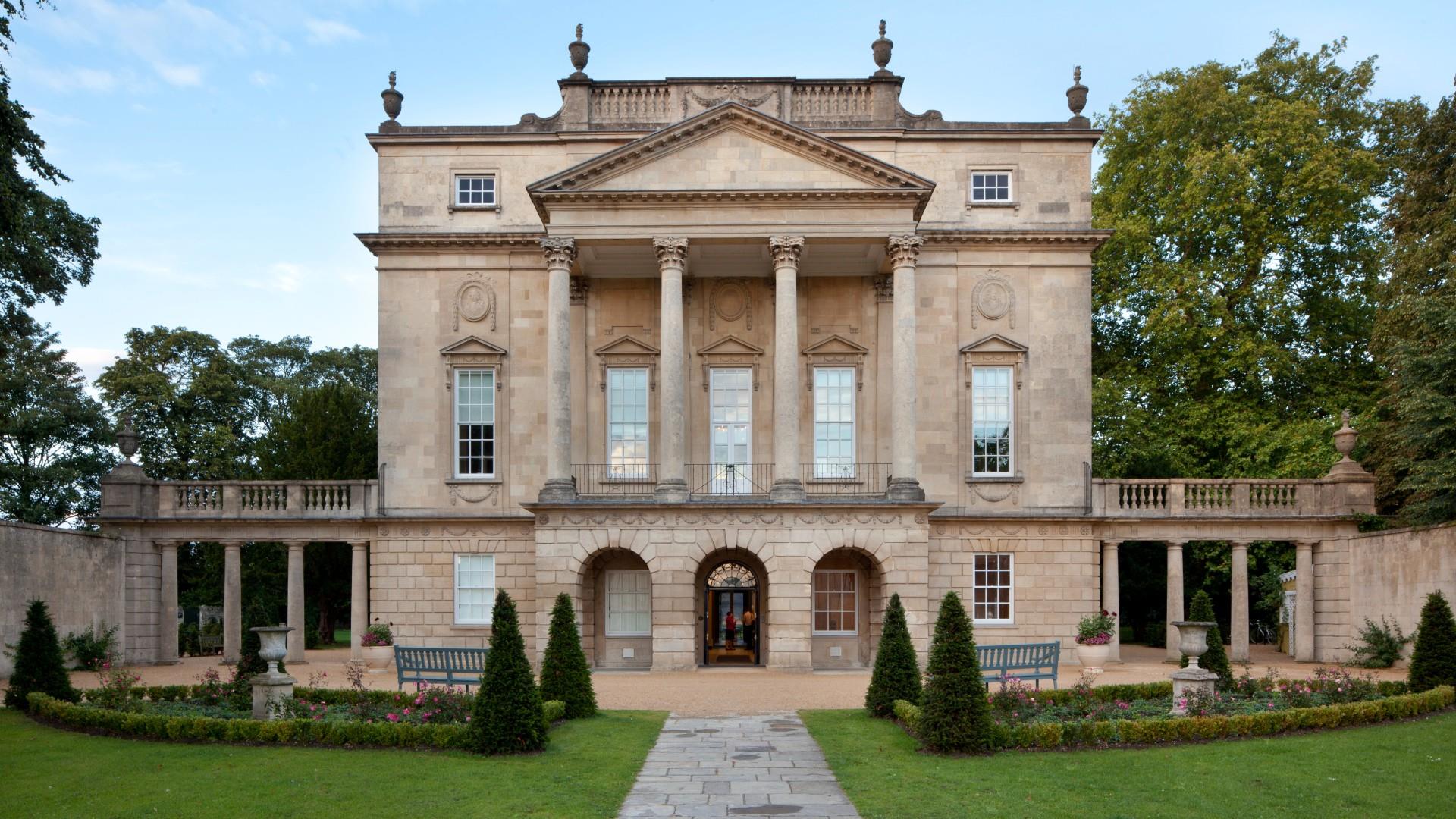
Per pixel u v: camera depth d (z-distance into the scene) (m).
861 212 37.97
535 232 41.69
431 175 42.47
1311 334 50.78
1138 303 53.41
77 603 38.22
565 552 36.66
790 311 37.56
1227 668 25.78
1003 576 41.00
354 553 41.34
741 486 40.88
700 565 38.47
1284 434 46.19
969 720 19.95
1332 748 19.92
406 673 26.88
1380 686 25.14
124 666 40.16
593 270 41.41
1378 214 49.84
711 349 41.44
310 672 37.75
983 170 42.44
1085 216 42.28
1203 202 49.44
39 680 25.48
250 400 71.12
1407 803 16.22
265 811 15.77
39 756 19.70
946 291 41.88
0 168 27.95
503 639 20.55
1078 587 40.78
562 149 42.44
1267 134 48.22
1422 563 35.72
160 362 65.44
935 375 41.69
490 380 41.84
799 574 36.41
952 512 41.03
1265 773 18.05
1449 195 40.41
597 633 39.41
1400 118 48.19
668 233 37.94
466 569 40.81
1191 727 20.83
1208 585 52.34
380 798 16.53
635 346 41.44
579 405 41.19
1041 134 42.22
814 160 38.25
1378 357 43.22
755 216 37.94
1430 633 25.56
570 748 20.67
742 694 30.45
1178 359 51.44
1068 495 41.31
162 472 63.53
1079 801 16.36
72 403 59.22
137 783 17.53
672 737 22.69
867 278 41.75
